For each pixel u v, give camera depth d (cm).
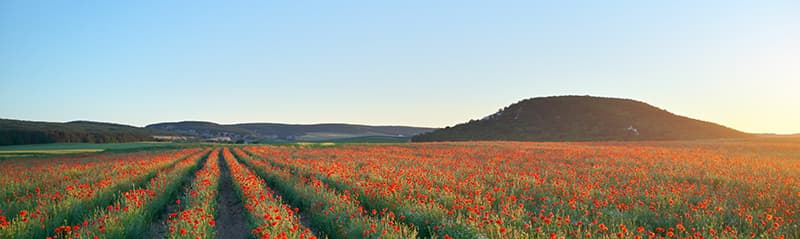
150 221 1245
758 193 1297
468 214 1055
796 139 7062
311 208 1286
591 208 1152
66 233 1041
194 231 941
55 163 3378
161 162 3045
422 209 1127
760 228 977
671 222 1034
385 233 899
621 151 3991
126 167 2681
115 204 1359
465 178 1825
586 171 2173
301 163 2748
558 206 1180
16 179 1972
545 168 2338
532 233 877
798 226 988
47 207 1193
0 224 958
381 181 1677
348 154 3988
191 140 15088
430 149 4850
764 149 4534
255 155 4138
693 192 1410
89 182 1970
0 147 8406
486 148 4900
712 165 2452
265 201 1300
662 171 2159
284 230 962
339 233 1032
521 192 1466
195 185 1742
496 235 901
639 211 1122
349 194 1404
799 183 1616
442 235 954
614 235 851
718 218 1046
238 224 1284
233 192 1881
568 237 917
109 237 953
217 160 3884
